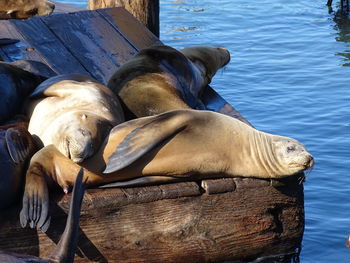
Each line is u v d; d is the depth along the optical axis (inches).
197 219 482.6
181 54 632.4
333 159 773.3
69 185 456.4
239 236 496.1
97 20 743.7
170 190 470.9
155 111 565.3
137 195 462.9
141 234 470.0
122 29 737.6
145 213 468.1
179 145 465.4
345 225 638.5
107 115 494.6
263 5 1396.4
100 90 518.0
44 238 446.6
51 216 444.8
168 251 480.7
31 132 501.4
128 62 613.9
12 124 496.4
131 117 571.2
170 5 1380.4
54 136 460.4
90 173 453.7
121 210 461.7
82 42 705.6
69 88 513.3
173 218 476.1
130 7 802.8
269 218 501.4
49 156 455.5
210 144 473.7
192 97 624.1
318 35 1215.6
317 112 892.6
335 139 820.6
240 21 1283.2
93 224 457.4
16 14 911.0
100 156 452.8
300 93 953.5
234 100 927.0
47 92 518.9
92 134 450.9
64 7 974.4
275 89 967.6
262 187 491.5
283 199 500.4
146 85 583.5
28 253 445.4
